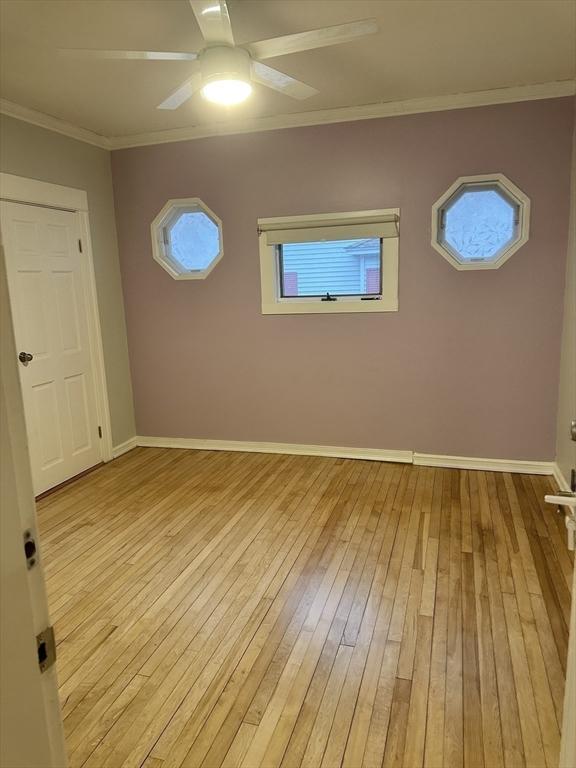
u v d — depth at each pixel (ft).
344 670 6.14
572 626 3.40
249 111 11.55
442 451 12.57
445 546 8.84
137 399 14.80
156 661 6.37
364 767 4.94
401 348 12.41
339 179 12.05
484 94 10.73
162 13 7.25
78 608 7.43
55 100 10.37
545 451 11.85
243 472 12.59
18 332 10.82
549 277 11.16
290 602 7.45
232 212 12.92
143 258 13.84
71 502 11.09
